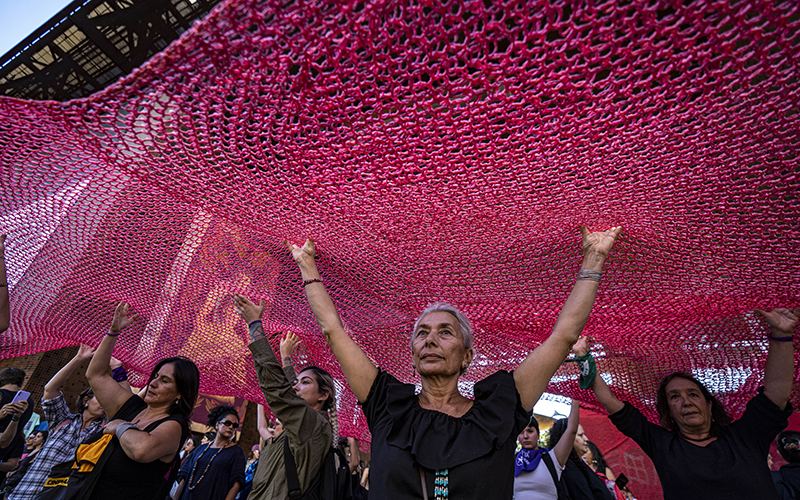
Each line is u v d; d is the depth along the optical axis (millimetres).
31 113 1284
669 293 2043
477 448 1159
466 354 1609
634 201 1512
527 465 3080
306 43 915
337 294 2410
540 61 928
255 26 907
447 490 1099
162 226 2070
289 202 1683
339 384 3109
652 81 986
